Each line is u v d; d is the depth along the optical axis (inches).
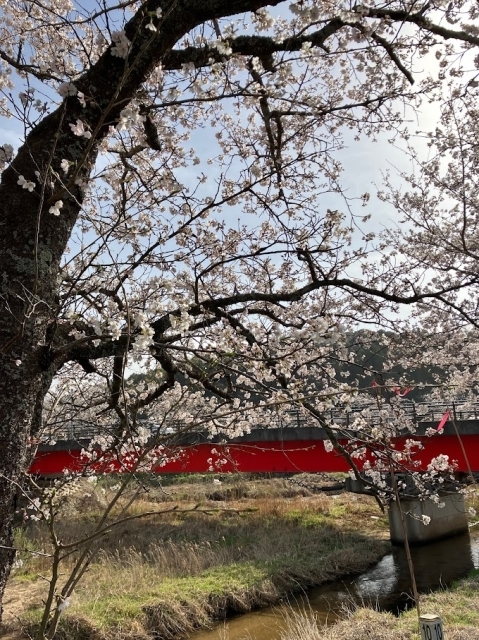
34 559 402.3
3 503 99.8
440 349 362.0
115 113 122.2
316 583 430.6
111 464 165.8
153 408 217.8
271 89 163.9
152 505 681.6
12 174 116.2
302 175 230.1
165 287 135.0
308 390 192.1
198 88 133.8
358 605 375.9
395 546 542.0
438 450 484.7
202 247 203.5
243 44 145.3
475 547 524.7
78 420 169.9
